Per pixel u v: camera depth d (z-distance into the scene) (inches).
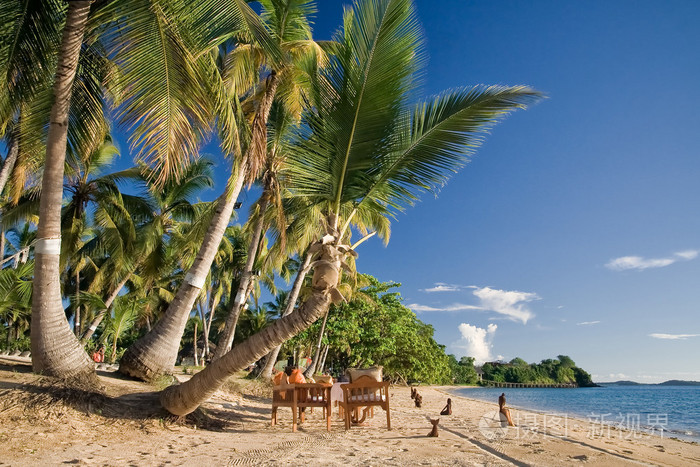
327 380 315.3
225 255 1198.3
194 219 794.8
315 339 1147.3
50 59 300.7
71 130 331.9
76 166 393.4
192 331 2167.8
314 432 277.3
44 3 282.8
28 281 474.0
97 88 327.0
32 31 287.0
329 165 269.6
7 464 149.9
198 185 785.6
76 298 621.9
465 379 4650.6
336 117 264.7
